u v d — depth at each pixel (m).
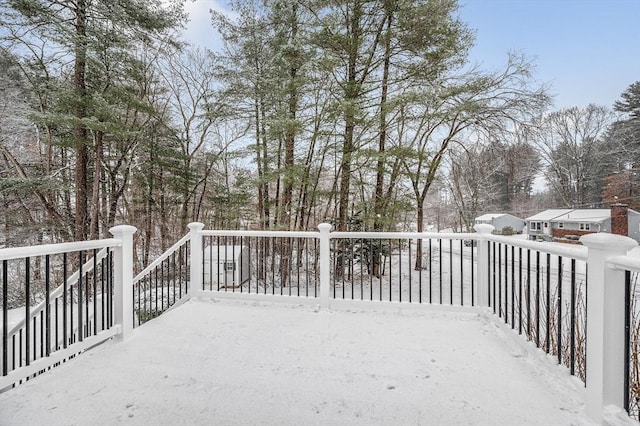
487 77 7.38
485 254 3.37
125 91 8.38
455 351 2.52
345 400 1.86
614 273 1.57
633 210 16.95
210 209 13.02
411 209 7.98
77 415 1.71
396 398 1.88
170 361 2.36
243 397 1.89
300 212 9.09
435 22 6.60
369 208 7.91
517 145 8.52
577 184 21.42
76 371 2.20
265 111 9.12
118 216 12.48
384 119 6.99
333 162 8.61
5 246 9.76
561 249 2.04
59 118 7.06
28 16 7.13
